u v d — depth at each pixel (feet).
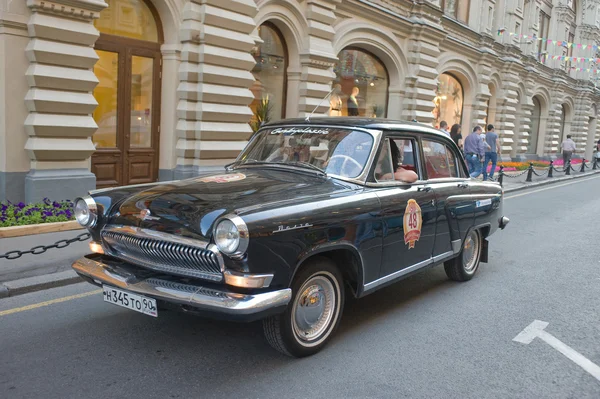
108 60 30.14
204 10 31.63
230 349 13.00
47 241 21.54
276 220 11.00
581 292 19.13
